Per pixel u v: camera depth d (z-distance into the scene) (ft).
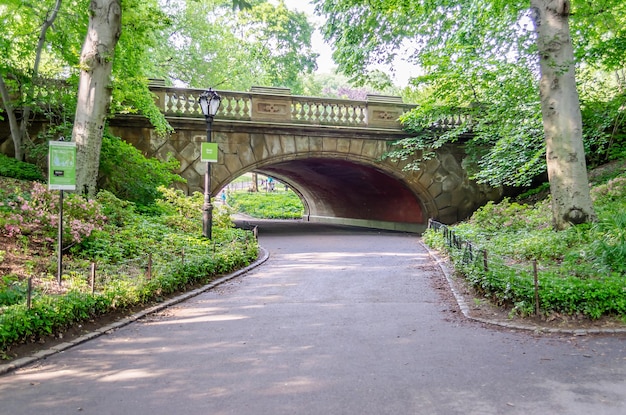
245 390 14.55
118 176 51.13
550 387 14.53
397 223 92.17
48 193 33.78
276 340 19.89
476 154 74.74
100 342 19.72
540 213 51.08
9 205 32.68
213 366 16.75
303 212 147.43
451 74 59.57
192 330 21.58
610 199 45.73
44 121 56.34
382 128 72.90
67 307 20.62
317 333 20.92
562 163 37.52
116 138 51.78
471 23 57.47
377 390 14.44
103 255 31.42
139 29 49.55
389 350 18.38
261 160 67.77
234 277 36.22
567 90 37.52
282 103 68.59
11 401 13.78
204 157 44.09
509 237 43.32
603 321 21.34
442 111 67.36
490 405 13.30
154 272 28.86
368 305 26.45
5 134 55.67
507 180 69.36
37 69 50.42
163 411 13.09
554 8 37.68
